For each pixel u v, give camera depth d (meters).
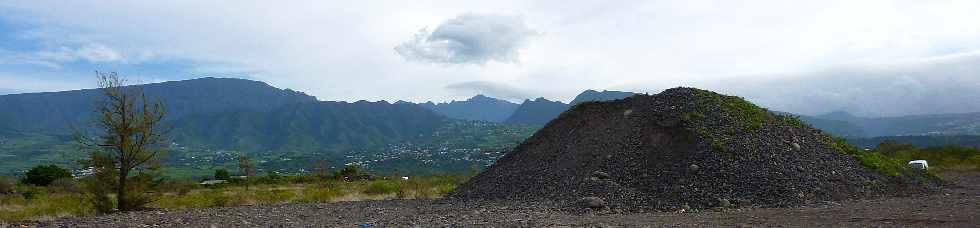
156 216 25.23
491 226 18.30
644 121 32.28
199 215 25.55
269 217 24.42
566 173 30.17
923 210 18.52
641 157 28.83
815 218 17.59
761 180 24.94
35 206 36.59
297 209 28.61
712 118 30.73
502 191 31.34
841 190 24.98
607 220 19.34
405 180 65.81
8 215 28.61
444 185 52.84
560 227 17.20
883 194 25.55
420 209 26.97
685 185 25.16
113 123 28.09
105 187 28.39
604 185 26.75
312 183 79.94
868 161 29.17
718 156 26.94
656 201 24.16
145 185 29.48
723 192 24.30
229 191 56.69
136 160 29.00
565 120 39.53
